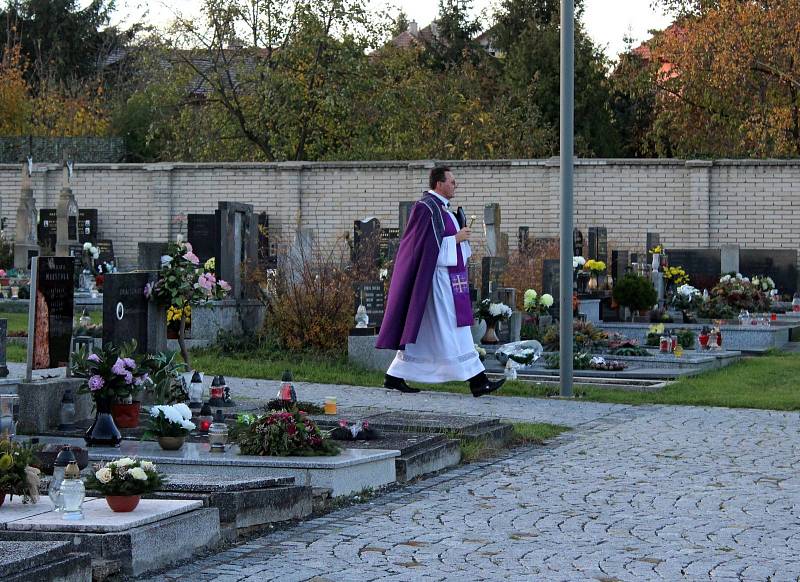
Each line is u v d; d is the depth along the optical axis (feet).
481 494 33.22
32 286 37.29
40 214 125.18
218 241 67.00
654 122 162.50
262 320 67.92
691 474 36.60
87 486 25.14
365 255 71.05
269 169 127.54
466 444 40.16
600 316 92.94
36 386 36.45
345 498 32.07
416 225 40.34
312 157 146.72
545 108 180.14
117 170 130.62
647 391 59.57
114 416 37.29
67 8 212.23
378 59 147.13
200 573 24.25
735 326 87.56
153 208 130.00
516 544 27.22
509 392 56.90
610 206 123.54
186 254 46.06
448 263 40.34
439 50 218.18
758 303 102.01
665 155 179.11
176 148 152.35
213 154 149.28
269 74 141.28
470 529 28.71
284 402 41.70
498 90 189.26
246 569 24.61
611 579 24.32
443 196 40.78
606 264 102.89
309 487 30.12
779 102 144.77
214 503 27.14
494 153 158.30
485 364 66.54
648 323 89.71
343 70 142.51
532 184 123.24
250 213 68.64
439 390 57.36
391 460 34.45
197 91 159.22
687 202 122.01
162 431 33.91
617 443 43.06
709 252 117.39
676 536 28.25
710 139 155.02
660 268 106.11
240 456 32.68
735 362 74.43
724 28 145.18
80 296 91.97
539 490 33.88
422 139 156.46
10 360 58.54
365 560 25.55
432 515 30.32
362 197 126.11
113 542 23.54
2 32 209.46
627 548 26.99
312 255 70.08
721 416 50.70
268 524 28.58
